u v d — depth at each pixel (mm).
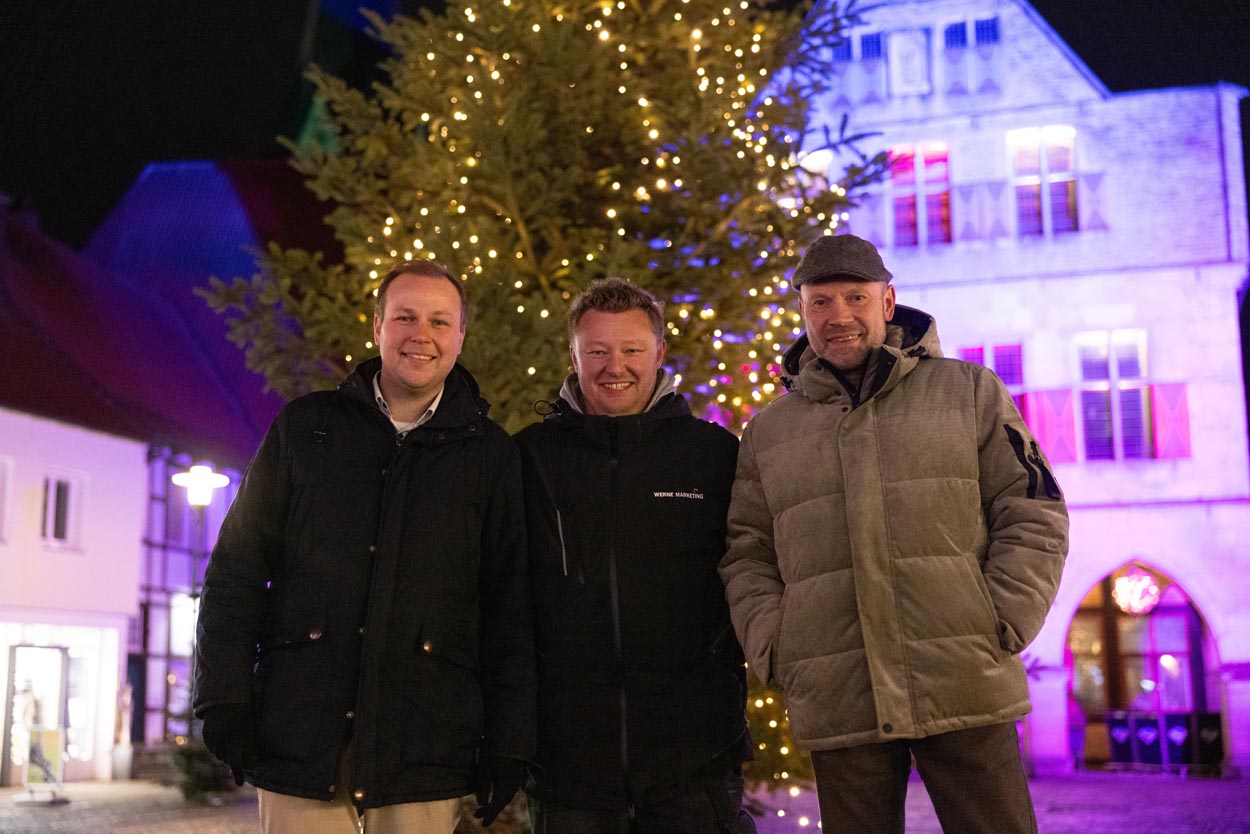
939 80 19188
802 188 8703
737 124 8641
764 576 3670
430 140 8867
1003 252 18844
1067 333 18594
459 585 3496
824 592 3484
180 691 21312
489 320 7367
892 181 19125
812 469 3586
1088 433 18422
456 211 8422
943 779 3428
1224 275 18312
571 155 8633
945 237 19062
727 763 3713
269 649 3428
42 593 18188
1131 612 18266
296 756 3297
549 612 3693
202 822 12398
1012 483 3500
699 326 8500
